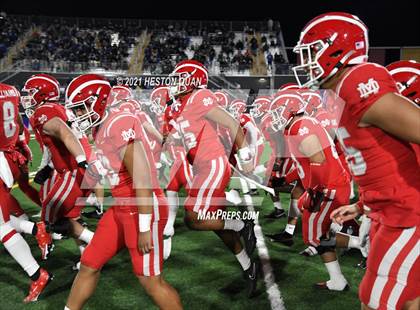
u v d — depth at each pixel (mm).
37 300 3338
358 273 3834
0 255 4301
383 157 1888
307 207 3295
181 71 3477
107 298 3389
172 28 26812
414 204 1897
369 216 2100
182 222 5445
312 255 4297
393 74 2346
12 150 3486
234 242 3367
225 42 25750
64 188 3664
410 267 1922
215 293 3469
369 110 1786
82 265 2619
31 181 7914
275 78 20031
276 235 4688
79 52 24031
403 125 1729
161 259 2555
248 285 3396
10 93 3449
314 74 1979
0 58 22000
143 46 25328
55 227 3742
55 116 3432
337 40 1892
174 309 2564
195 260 4188
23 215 4324
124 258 4227
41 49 23578
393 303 1967
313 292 3477
